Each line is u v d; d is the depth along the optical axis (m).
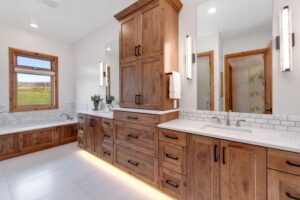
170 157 1.75
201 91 2.12
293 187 1.08
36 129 3.30
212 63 2.04
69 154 3.14
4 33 3.36
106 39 3.43
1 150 2.85
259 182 1.21
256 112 1.72
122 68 2.39
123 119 2.30
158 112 1.89
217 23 1.99
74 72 4.56
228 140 1.35
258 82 1.71
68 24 3.40
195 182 1.55
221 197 1.39
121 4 2.65
